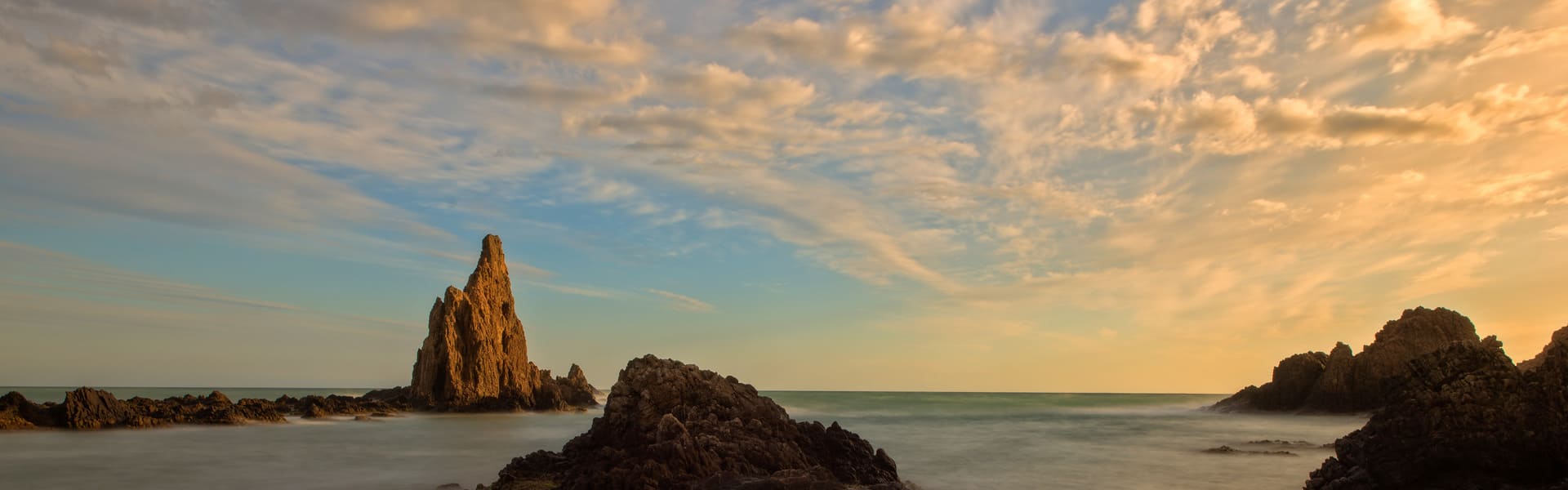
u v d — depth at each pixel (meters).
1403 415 25.81
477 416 104.81
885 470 39.78
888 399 187.25
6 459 49.31
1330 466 29.02
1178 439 71.88
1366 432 28.31
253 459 51.62
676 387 39.81
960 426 91.81
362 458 53.03
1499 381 24.78
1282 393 114.38
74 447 55.75
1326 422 93.62
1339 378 105.81
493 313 120.00
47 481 41.72
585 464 35.44
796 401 171.75
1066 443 67.75
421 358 115.31
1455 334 100.38
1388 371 101.00
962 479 45.66
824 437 40.44
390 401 112.06
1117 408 146.12
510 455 55.81
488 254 124.94
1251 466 50.69
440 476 44.53
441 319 114.88
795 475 30.28
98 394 69.31
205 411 77.81
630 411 39.56
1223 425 90.25
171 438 63.56
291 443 61.84
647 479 30.19
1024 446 65.81
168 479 43.00
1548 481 23.45
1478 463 24.28
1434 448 24.80
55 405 69.69
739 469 33.31
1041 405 157.50
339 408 97.50
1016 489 42.03
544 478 35.88
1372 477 26.02
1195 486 42.81
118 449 55.00
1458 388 24.97
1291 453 57.88
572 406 125.31
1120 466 51.06
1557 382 24.12
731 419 38.31
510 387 117.00
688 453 32.50
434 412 108.38
